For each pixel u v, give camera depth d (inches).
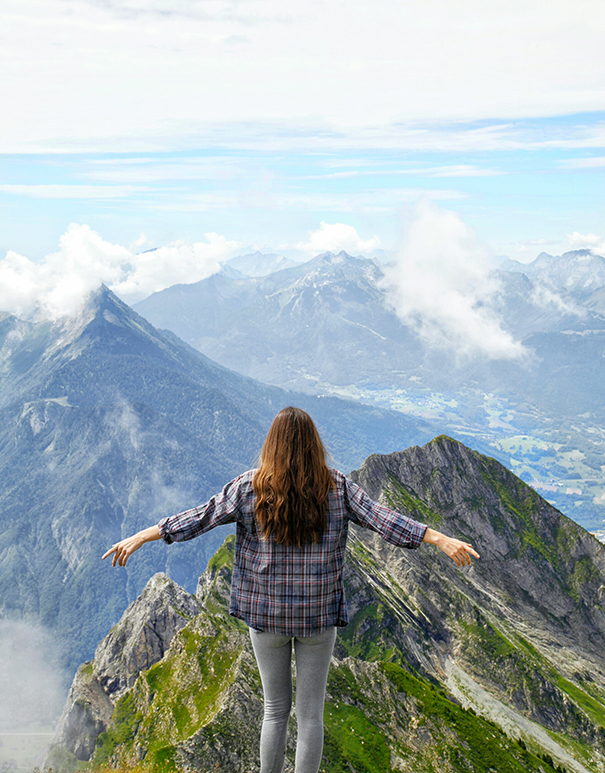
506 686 4350.4
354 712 2472.9
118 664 2970.0
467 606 4896.7
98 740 2038.6
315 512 235.9
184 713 1934.1
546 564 5713.6
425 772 2266.2
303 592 240.5
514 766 2502.5
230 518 249.9
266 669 262.4
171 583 3410.4
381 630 4323.3
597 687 4690.0
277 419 245.6
